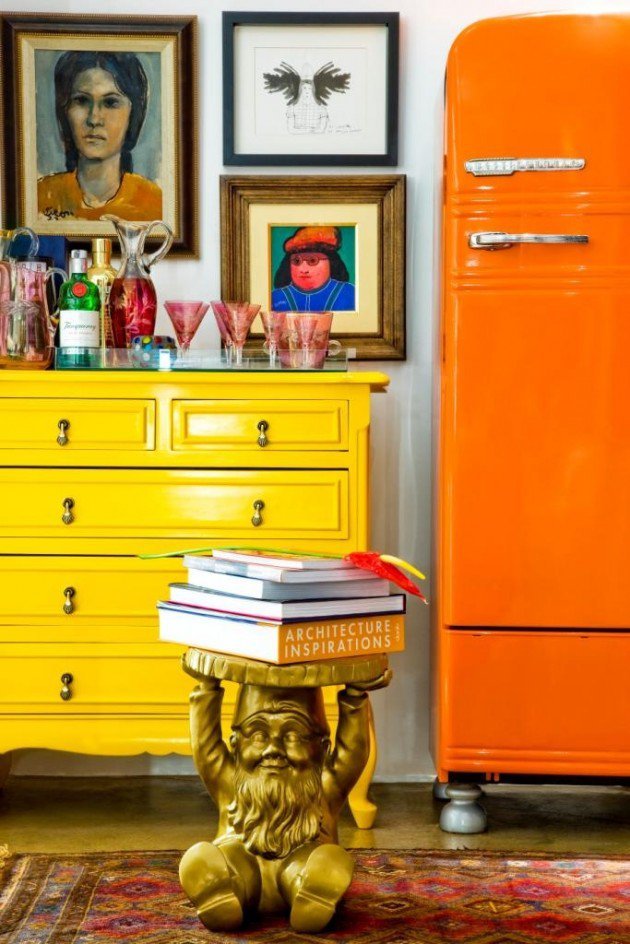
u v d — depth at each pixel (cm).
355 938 187
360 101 304
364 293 305
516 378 253
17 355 263
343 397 257
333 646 185
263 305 306
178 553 204
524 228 252
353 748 194
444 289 259
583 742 254
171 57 304
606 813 278
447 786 261
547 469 253
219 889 187
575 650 253
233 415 257
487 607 254
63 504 257
